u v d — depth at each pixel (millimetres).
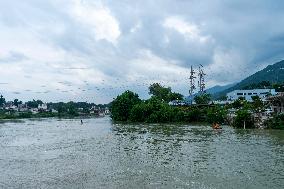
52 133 89875
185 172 37375
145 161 44250
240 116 94688
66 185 32719
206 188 30891
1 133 92438
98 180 34406
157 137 73250
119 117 144000
